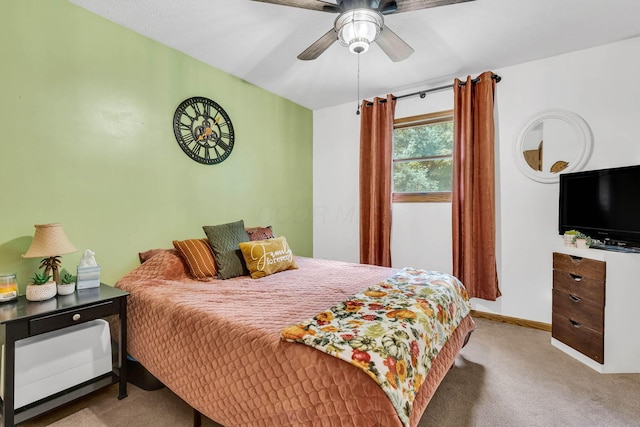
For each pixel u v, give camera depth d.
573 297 2.24
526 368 2.06
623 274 1.99
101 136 2.08
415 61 2.73
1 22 1.67
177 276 2.24
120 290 1.88
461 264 3.02
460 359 2.19
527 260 2.81
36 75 1.80
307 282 2.13
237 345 1.30
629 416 1.57
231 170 3.02
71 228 1.96
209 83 2.79
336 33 1.79
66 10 1.91
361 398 1.00
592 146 2.51
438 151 3.35
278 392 1.16
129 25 2.18
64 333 1.64
